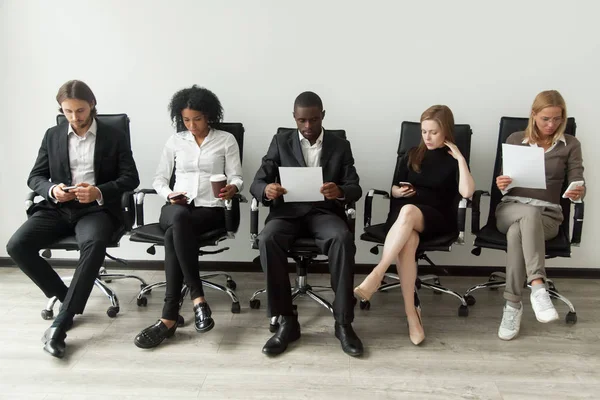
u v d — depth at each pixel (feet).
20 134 9.55
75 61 9.25
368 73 9.15
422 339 6.97
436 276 9.09
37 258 7.29
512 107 9.12
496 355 6.68
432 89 9.15
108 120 8.46
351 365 6.41
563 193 7.89
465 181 7.54
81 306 6.93
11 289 8.91
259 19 9.04
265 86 9.28
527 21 8.81
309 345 6.94
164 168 8.32
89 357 6.55
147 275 9.77
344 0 8.91
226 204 7.55
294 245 7.10
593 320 7.79
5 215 9.93
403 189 7.72
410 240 7.13
